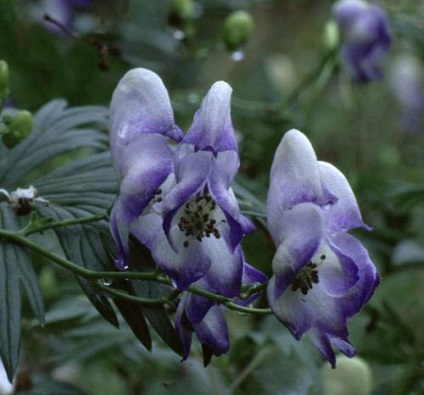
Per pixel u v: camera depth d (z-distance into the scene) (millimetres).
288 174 356
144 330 379
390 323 525
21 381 487
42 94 548
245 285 367
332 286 354
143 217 360
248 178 548
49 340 520
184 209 353
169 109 364
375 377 542
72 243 389
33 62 546
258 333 485
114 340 493
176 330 366
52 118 450
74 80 546
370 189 576
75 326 492
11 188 430
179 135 362
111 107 368
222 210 346
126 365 542
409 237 576
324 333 355
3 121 430
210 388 538
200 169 347
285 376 509
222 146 348
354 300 355
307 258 347
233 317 546
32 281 384
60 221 389
